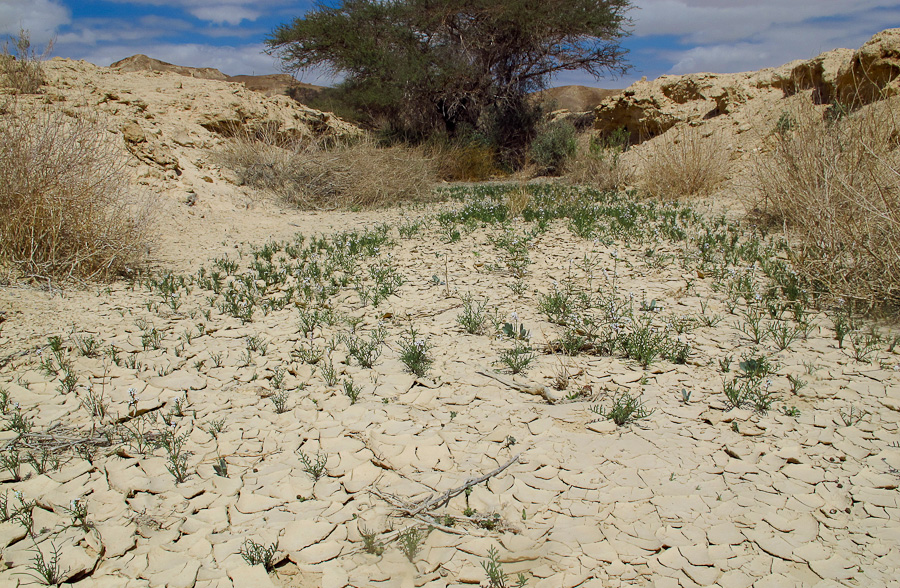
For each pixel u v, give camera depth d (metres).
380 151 12.69
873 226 4.36
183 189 9.61
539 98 23.56
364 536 2.16
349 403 3.18
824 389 3.09
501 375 3.44
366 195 11.44
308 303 4.96
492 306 4.72
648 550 2.05
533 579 1.96
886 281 4.16
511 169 19.28
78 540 2.18
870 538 2.06
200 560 2.08
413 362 3.54
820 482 2.37
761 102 13.71
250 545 2.15
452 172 18.22
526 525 2.21
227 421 3.03
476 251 6.68
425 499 2.37
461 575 1.99
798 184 5.75
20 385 3.40
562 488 2.40
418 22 19.75
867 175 4.84
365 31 19.89
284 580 2.01
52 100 9.83
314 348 3.95
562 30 20.06
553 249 6.58
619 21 20.47
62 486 2.48
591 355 3.72
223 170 11.10
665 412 2.95
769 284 4.87
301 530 2.22
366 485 2.47
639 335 3.79
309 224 9.29
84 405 3.19
